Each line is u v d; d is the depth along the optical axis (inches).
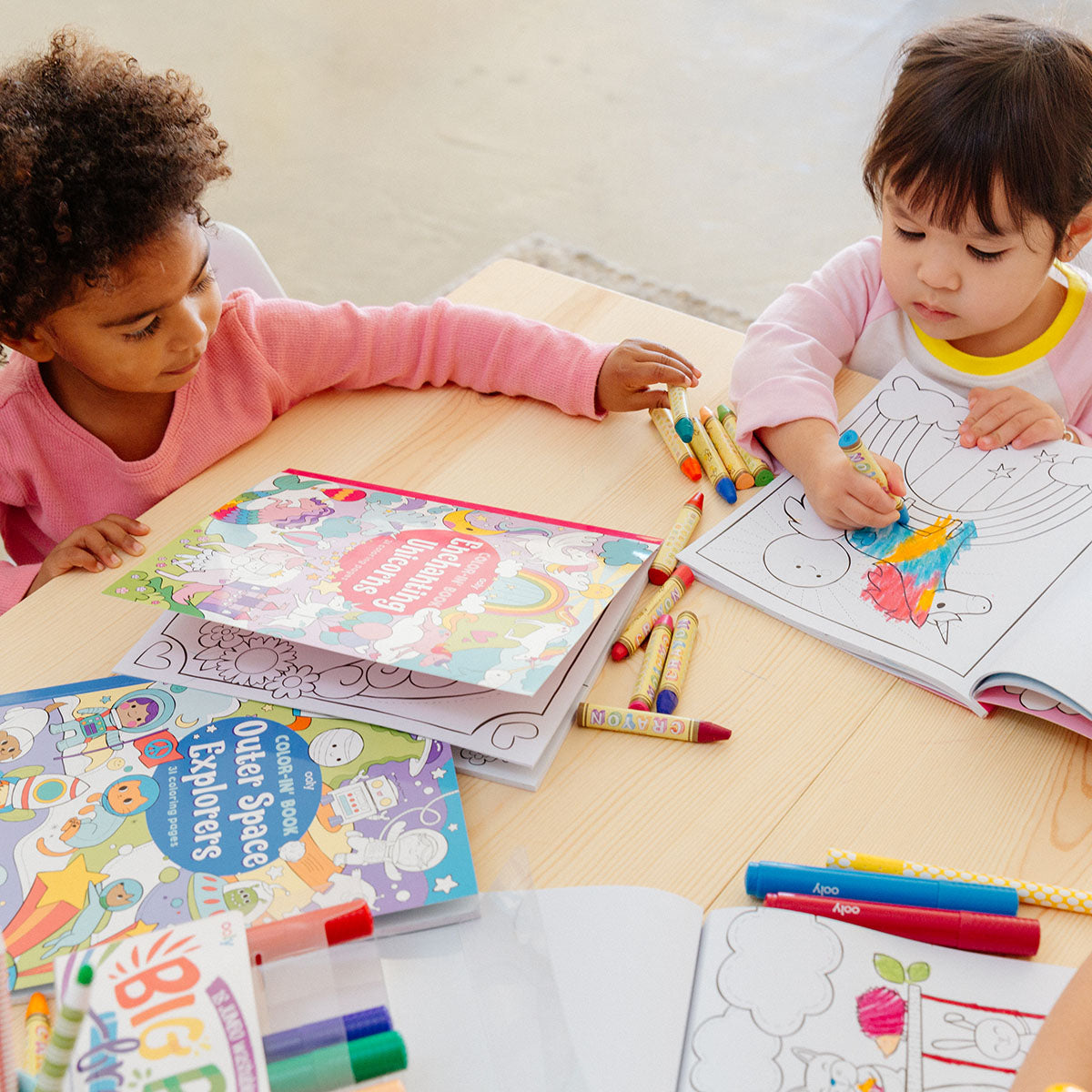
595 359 34.6
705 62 106.7
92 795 23.3
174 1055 16.1
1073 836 22.9
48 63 30.5
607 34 111.4
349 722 24.9
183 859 22.0
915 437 32.4
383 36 112.0
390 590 26.6
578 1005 19.8
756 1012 19.6
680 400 33.9
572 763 24.5
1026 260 32.8
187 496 32.4
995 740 24.9
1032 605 27.2
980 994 19.9
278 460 33.7
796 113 99.7
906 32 107.9
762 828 23.1
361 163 95.9
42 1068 15.8
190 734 24.6
